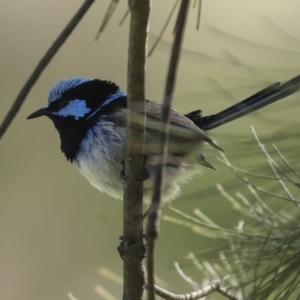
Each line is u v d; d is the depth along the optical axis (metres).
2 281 14.84
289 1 12.77
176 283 10.34
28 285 14.81
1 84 16.09
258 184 6.45
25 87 4.12
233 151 4.74
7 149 15.86
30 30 16.69
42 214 15.49
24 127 16.05
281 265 5.38
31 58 16.50
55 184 15.84
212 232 6.39
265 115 5.44
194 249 9.62
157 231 3.26
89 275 14.63
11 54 16.39
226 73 5.95
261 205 6.25
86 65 15.96
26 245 15.24
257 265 5.36
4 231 15.29
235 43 9.49
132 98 5.12
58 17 16.91
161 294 6.62
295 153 4.91
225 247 6.09
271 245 5.93
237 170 5.59
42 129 16.17
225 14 14.20
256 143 4.70
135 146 5.83
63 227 15.35
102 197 15.57
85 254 14.98
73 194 15.72
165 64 15.28
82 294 14.35
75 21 4.11
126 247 6.73
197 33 14.03
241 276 6.15
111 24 16.19
